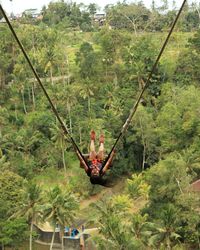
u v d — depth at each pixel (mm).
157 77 94750
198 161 68875
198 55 96625
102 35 114938
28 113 97375
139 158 83250
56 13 170625
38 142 86750
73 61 117250
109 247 49844
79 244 63812
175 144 76812
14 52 111812
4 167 69688
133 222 52781
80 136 84500
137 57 98312
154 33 134875
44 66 101062
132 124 80688
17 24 124875
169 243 51594
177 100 84688
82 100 96312
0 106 101812
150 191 64125
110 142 76812
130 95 92688
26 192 54219
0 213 58062
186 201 57375
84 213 71062
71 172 82938
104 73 106062
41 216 55531
